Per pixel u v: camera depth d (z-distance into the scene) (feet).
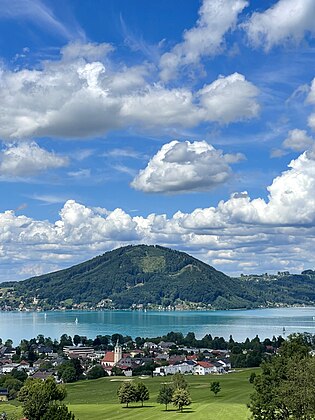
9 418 381.60
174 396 459.32
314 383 191.21
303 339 235.81
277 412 213.05
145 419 413.59
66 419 287.89
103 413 466.70
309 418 190.08
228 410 434.30
